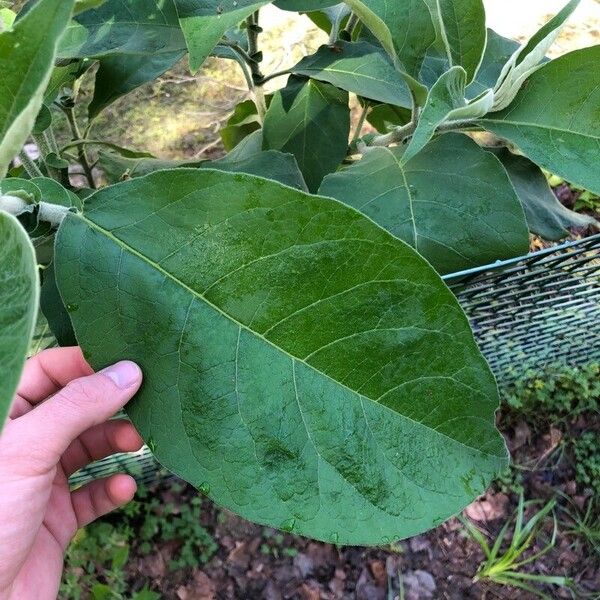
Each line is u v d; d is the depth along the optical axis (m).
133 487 0.55
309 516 0.26
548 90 0.34
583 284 0.61
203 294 0.26
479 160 0.38
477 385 0.26
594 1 1.11
